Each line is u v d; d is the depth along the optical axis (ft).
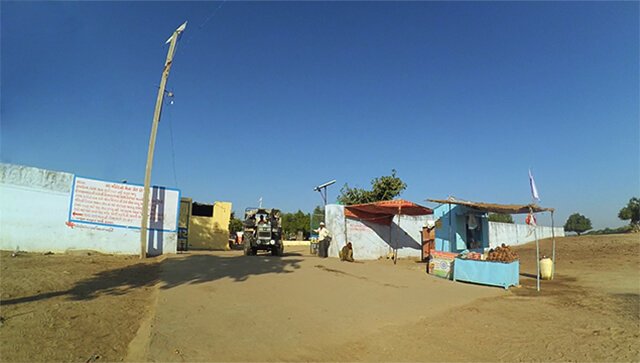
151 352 18.11
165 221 63.00
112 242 58.85
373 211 72.64
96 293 29.48
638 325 26.27
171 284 34.91
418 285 41.55
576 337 23.45
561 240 121.70
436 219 74.69
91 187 58.03
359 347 21.15
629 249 82.28
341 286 38.47
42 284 30.63
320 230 70.03
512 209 49.16
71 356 16.93
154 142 58.80
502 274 42.78
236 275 41.78
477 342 22.36
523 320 27.48
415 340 22.49
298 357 19.30
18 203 53.16
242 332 22.27
